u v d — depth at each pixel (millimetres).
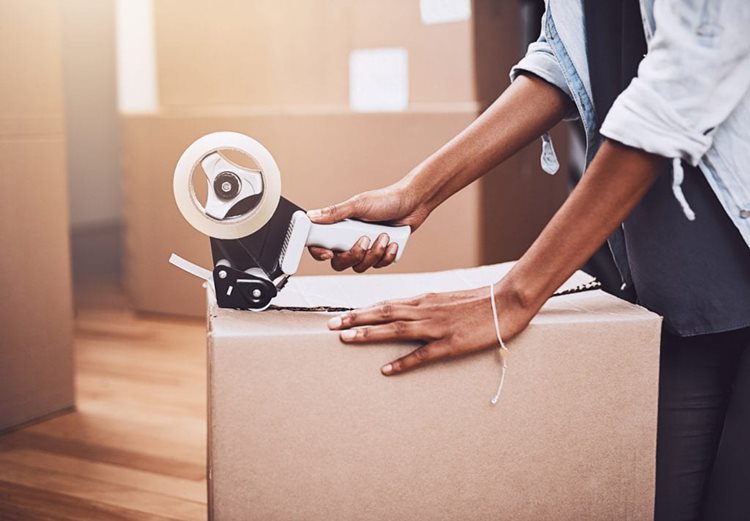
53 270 1747
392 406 893
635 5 994
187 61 2451
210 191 915
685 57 850
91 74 4426
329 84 2279
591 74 1028
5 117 1611
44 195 1707
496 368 907
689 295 994
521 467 924
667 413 1089
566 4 1029
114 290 3068
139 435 1689
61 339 1780
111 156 4590
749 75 875
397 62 2184
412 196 1062
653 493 955
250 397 870
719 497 1013
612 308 977
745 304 978
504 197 2221
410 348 891
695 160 875
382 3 2184
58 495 1424
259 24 2342
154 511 1375
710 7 848
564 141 2445
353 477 895
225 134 908
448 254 2164
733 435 999
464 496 917
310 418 881
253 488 881
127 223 2641
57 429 1711
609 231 900
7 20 1602
